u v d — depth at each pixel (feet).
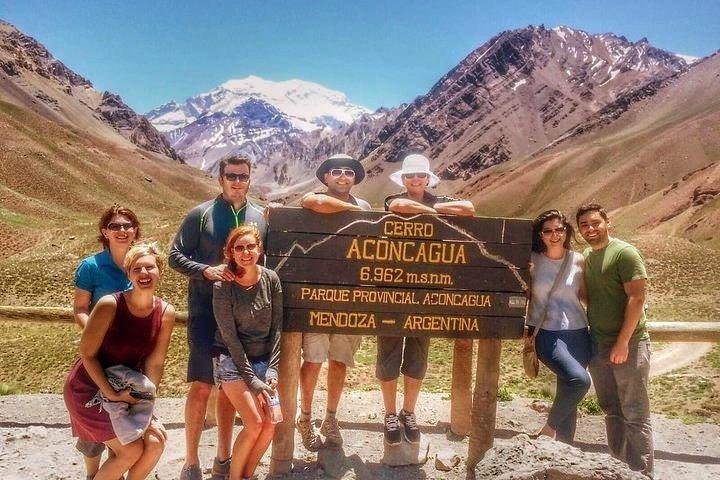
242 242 17.81
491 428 20.70
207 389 19.53
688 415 36.88
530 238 20.56
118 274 18.76
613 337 19.95
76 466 20.94
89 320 16.12
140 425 16.43
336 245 20.03
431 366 60.95
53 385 72.13
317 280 20.02
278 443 20.36
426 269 20.30
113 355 16.52
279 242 19.86
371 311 20.21
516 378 52.65
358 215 20.02
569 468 15.80
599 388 20.89
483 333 20.56
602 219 20.01
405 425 21.94
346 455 22.21
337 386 22.43
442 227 20.27
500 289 20.54
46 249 246.88
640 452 19.74
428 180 22.13
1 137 626.64
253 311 18.31
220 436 19.84
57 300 140.67
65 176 621.72
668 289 142.61
